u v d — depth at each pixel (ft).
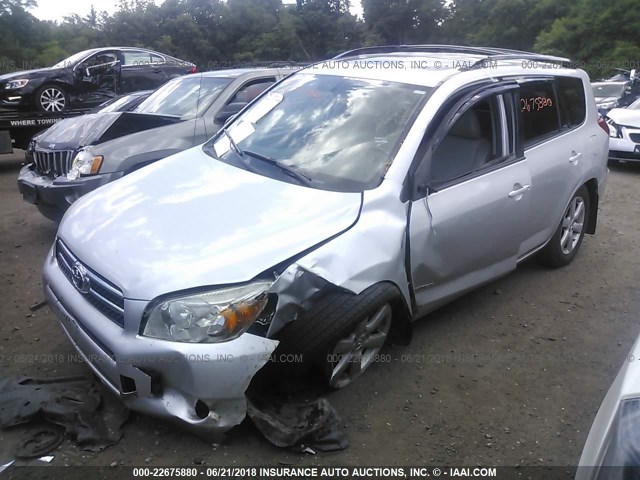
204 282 8.84
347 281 9.84
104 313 9.39
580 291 15.87
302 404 10.12
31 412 9.79
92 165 17.44
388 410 10.69
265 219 10.16
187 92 21.99
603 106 47.37
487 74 13.38
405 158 11.32
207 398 8.73
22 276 16.14
